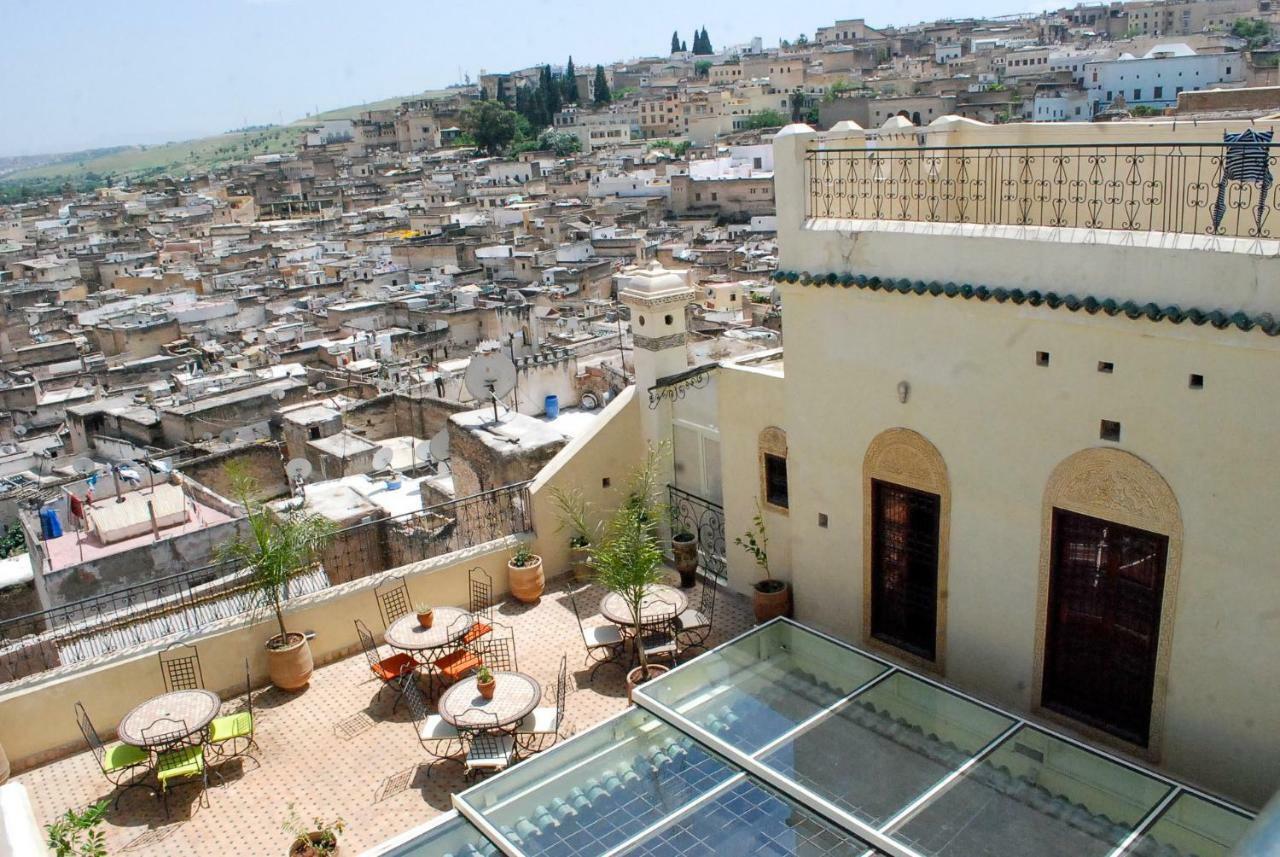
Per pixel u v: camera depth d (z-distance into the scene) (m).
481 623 12.02
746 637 10.31
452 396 36.59
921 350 9.40
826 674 9.68
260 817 9.65
